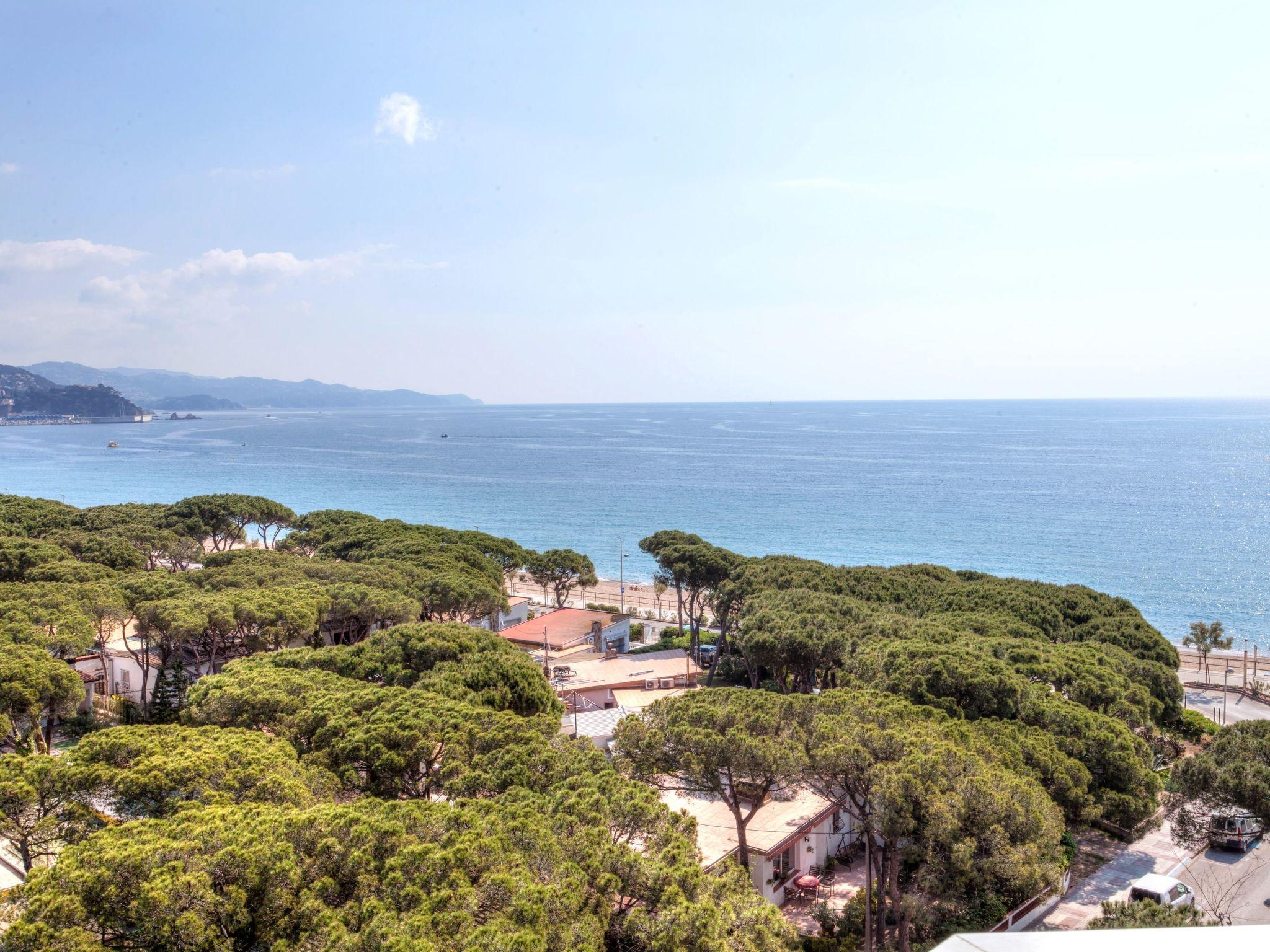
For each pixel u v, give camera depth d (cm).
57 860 1645
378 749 2394
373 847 1633
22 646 3288
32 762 2080
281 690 2888
